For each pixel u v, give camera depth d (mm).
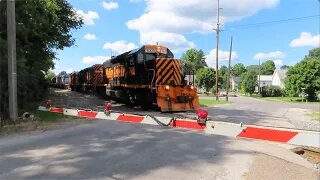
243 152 10797
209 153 10523
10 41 16672
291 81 74500
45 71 38031
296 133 5340
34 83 24750
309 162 10773
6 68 17641
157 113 22438
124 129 14984
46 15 27500
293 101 67688
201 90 101812
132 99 28109
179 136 13250
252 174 8391
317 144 5160
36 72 29375
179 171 8555
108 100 37281
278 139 5508
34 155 10086
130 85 28156
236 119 21766
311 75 70938
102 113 9648
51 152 10445
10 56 16656
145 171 8492
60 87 86562
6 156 9992
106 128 15320
